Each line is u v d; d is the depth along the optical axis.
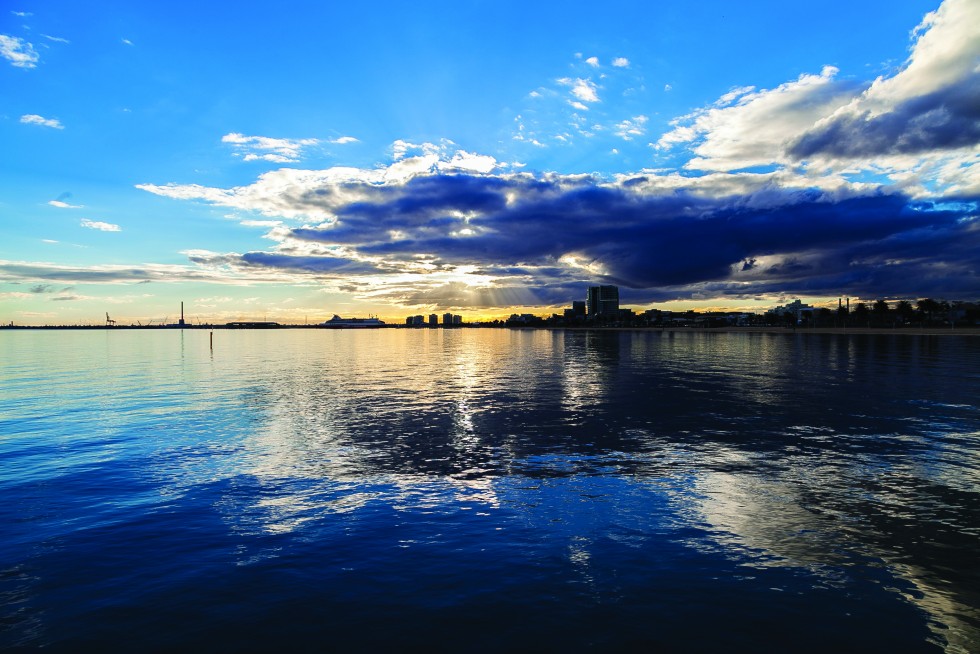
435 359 78.38
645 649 7.54
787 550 10.80
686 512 13.00
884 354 77.50
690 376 47.50
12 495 14.62
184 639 7.88
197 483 15.73
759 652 7.48
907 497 14.06
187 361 74.50
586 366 60.78
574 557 10.48
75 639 7.91
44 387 41.91
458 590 9.21
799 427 23.70
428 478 16.11
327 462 18.14
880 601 8.83
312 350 111.50
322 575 9.81
